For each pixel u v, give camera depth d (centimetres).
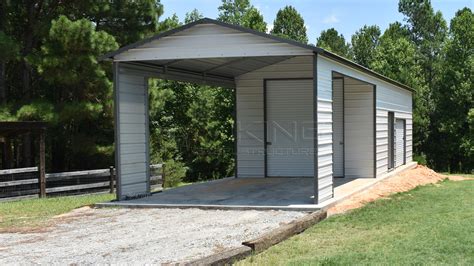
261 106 1554
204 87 2691
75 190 1554
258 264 589
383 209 982
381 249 654
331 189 1062
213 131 2698
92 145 1677
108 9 1667
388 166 1694
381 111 1556
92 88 1616
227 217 893
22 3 1652
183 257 612
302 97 1526
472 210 978
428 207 1016
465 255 620
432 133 3184
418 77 3253
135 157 1143
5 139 1540
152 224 844
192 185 1393
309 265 575
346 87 1496
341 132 1504
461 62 3041
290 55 990
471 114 2897
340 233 765
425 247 659
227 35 1030
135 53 1083
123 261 599
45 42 1464
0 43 1395
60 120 1516
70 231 803
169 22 1861
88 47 1442
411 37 3656
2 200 1289
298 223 770
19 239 753
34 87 1767
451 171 3075
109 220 895
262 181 1449
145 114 1183
